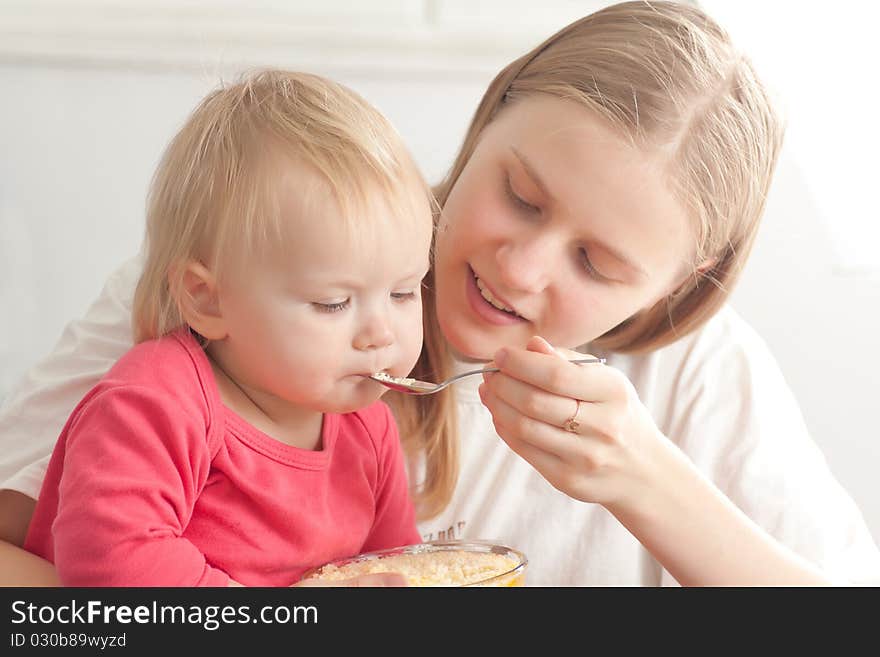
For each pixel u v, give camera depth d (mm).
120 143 3199
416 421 1608
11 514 1328
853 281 2885
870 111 2980
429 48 3180
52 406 1508
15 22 3115
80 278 3234
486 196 1376
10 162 3186
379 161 1141
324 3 3168
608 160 1308
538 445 1272
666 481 1313
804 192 2936
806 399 2877
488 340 1424
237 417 1190
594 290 1377
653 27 1453
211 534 1168
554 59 1441
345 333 1132
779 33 3020
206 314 1159
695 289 1649
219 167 1137
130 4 3135
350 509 1301
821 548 1672
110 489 1035
